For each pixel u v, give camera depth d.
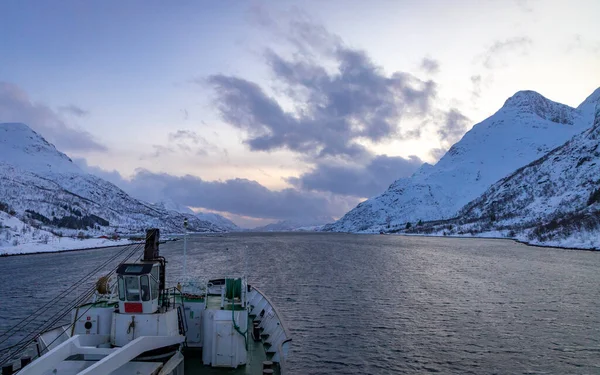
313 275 90.12
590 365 35.47
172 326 21.33
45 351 20.73
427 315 52.34
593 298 64.50
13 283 76.88
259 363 23.58
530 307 57.50
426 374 33.50
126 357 17.45
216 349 22.14
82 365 18.27
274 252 165.88
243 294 27.27
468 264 117.56
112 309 21.77
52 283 76.94
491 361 36.31
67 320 46.75
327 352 38.16
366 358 36.78
